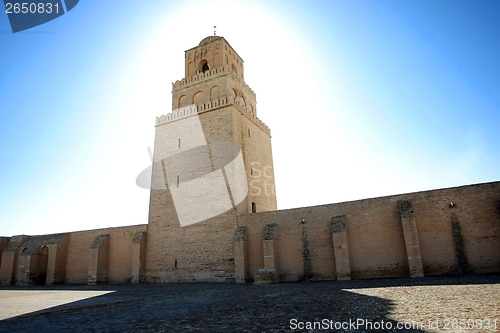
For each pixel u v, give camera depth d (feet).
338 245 69.62
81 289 78.28
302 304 34.96
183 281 86.89
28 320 33.17
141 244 93.45
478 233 62.54
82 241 107.96
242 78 119.65
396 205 69.77
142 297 51.08
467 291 37.37
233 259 82.17
